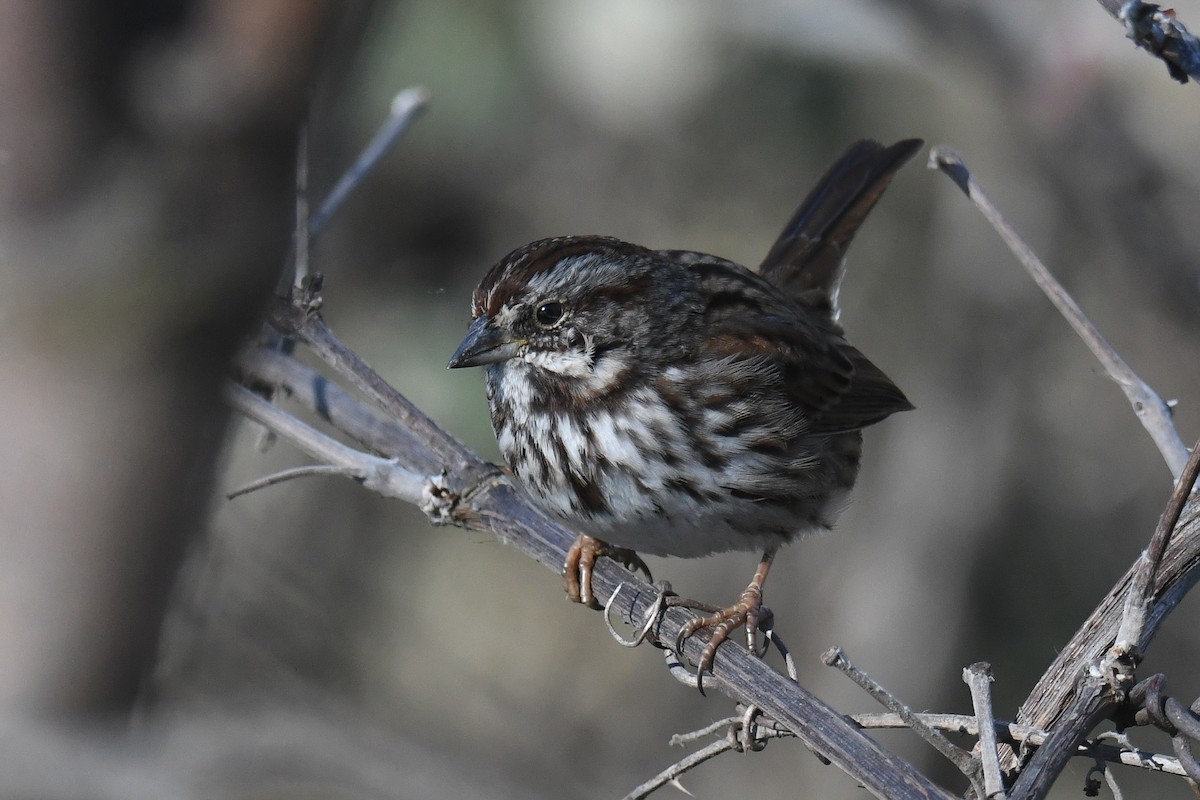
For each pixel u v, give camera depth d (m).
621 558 9.70
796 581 16.55
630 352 9.22
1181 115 13.61
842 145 15.29
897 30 13.83
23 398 2.67
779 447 9.43
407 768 4.29
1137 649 6.04
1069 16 13.12
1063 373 15.57
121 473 2.71
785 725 6.81
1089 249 15.16
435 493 7.78
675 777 7.02
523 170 15.61
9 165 2.60
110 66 2.58
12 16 2.52
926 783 6.39
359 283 15.42
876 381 10.66
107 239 2.65
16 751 2.68
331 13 2.66
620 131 15.16
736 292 10.01
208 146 2.65
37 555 2.69
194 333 2.73
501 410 9.43
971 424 15.55
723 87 14.84
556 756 13.49
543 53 14.17
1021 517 15.72
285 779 4.05
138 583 2.75
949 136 15.34
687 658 7.67
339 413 8.05
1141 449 15.57
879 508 16.06
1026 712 6.46
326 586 14.38
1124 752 6.21
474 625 17.06
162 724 4.02
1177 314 13.91
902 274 16.25
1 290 2.64
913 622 15.39
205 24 2.60
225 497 7.58
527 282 9.16
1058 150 13.41
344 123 10.47
